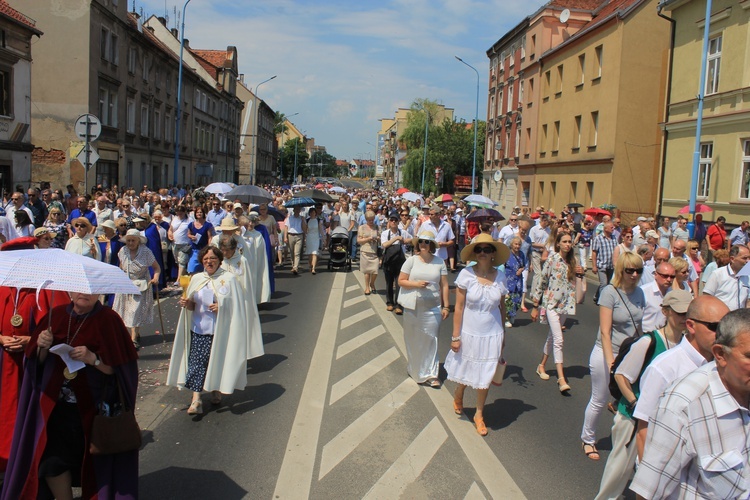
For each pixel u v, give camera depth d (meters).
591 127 30.42
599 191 29.23
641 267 5.23
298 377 7.51
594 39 29.94
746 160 19.41
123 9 33.28
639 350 3.98
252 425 5.93
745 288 7.60
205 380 6.10
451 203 26.44
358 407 6.49
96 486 3.75
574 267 7.41
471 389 7.27
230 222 7.82
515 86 43.19
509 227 13.30
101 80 30.73
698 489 2.65
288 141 124.81
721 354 2.60
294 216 17.22
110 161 32.31
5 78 22.50
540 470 5.07
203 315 6.14
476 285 5.86
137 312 8.34
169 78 42.94
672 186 23.44
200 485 4.66
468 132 66.25
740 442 2.61
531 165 38.91
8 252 3.97
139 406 6.39
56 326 3.77
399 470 5.02
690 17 22.41
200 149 52.97
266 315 11.30
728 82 20.00
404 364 8.16
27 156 23.92
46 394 3.70
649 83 27.64
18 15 23.33
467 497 4.59
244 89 80.25
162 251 14.05
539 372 7.93
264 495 4.54
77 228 9.07
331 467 5.04
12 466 3.65
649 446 2.76
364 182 188.12
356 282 15.81
